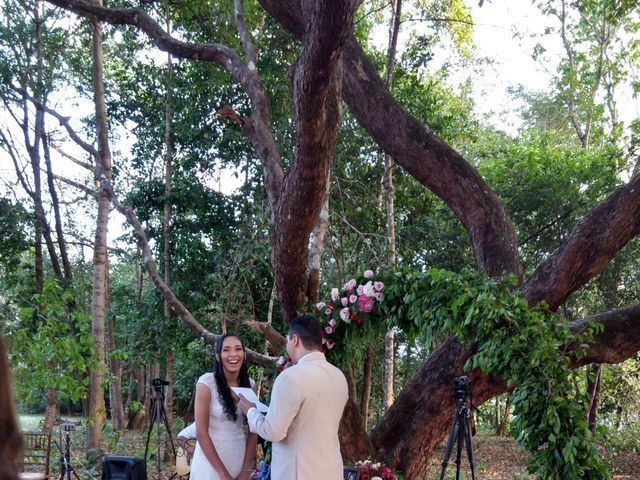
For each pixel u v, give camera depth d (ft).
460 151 59.57
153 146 48.21
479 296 17.06
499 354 17.11
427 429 22.31
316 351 11.96
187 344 44.65
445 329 18.11
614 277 44.57
